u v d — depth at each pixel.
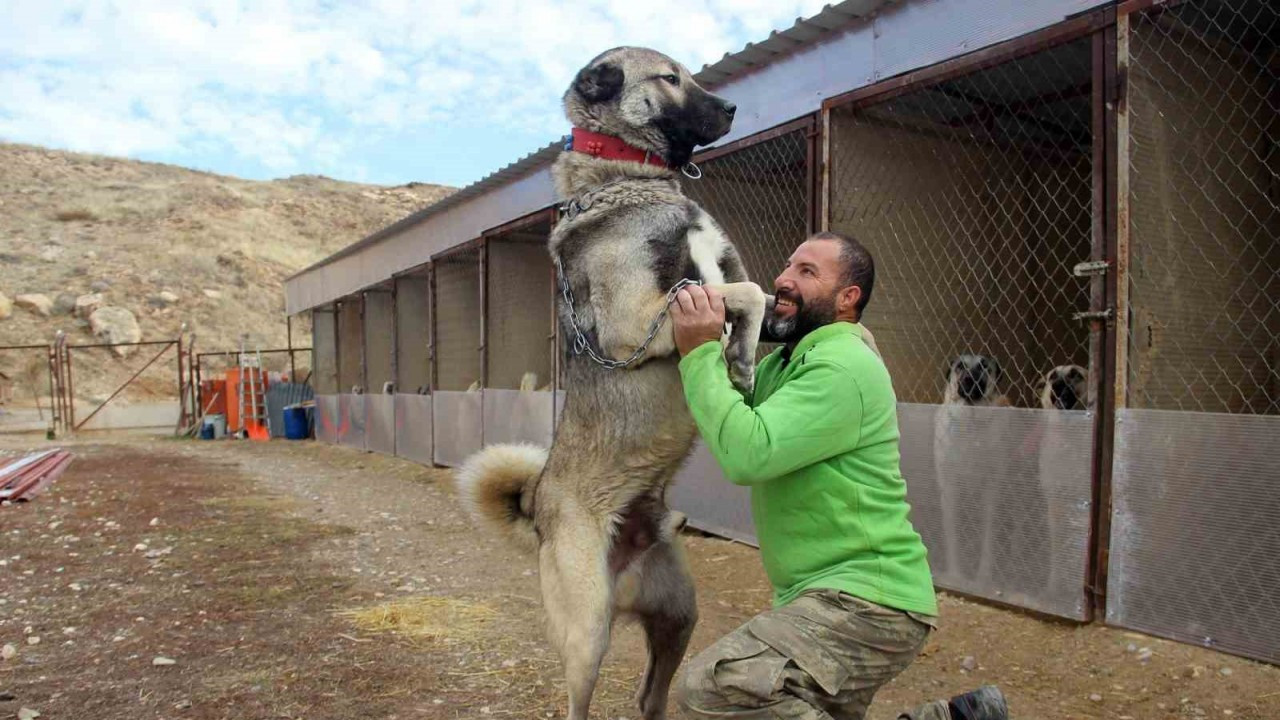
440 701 3.77
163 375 26.61
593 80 3.50
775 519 2.42
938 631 4.56
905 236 6.23
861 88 5.53
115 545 7.12
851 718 2.33
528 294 10.83
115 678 4.04
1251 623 3.80
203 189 44.69
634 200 3.23
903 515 2.36
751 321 2.79
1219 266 5.01
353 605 5.29
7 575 6.10
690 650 4.43
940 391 6.44
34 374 25.41
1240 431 3.82
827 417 2.25
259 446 17.69
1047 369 7.29
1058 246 7.41
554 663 4.24
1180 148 4.71
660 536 3.23
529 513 3.52
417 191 53.94
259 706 3.70
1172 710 3.53
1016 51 4.69
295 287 19.91
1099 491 4.36
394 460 13.37
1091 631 4.32
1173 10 4.55
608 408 3.12
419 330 13.87
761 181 7.37
